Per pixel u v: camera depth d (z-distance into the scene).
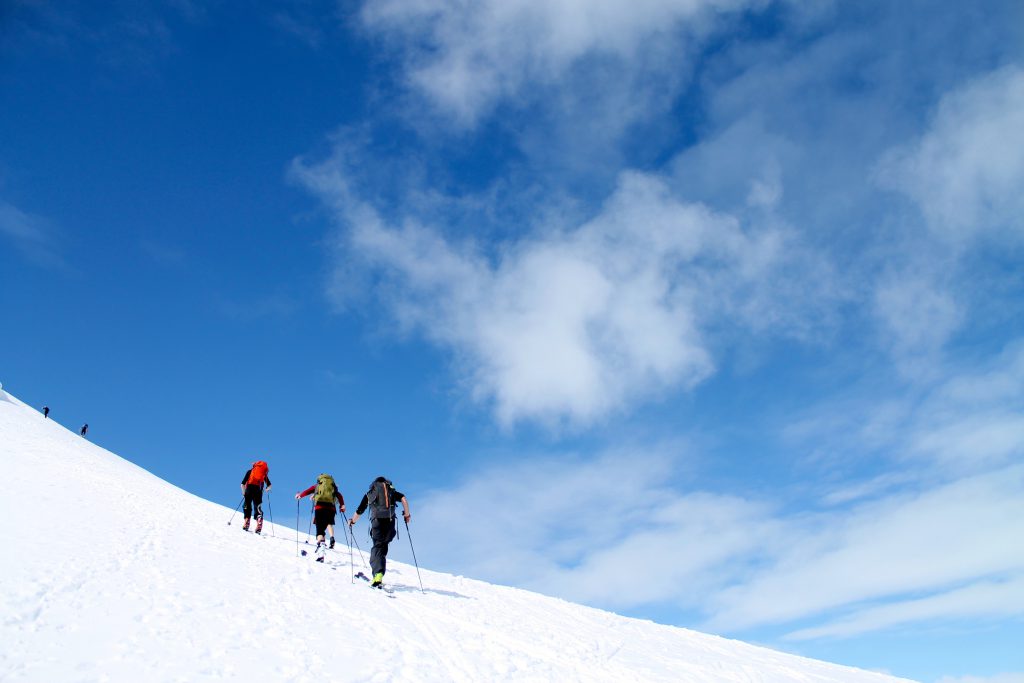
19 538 11.43
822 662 15.13
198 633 8.91
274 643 9.04
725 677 11.66
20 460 20.08
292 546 17.41
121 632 8.46
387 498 14.79
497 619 13.17
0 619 8.08
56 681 6.91
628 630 15.16
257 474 19.14
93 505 15.71
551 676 9.72
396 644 9.97
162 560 12.20
